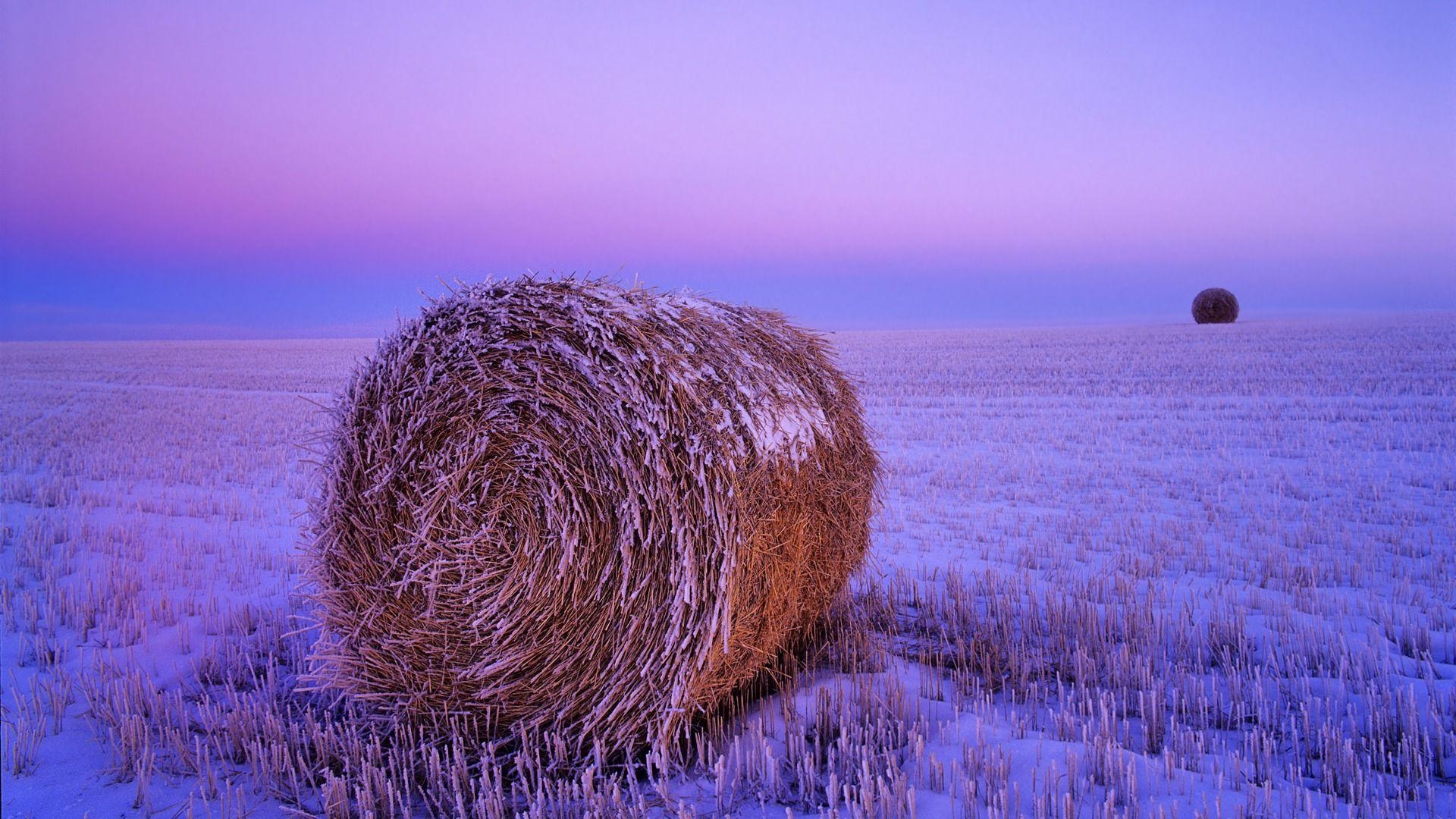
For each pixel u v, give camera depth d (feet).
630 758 12.16
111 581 21.16
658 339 12.73
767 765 11.73
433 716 13.52
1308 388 63.62
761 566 12.96
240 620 18.79
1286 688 14.43
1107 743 11.46
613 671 12.53
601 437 12.50
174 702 14.82
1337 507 29.17
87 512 31.17
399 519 13.56
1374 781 11.28
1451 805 10.64
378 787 11.59
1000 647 16.47
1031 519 28.91
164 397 76.74
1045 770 11.71
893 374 86.22
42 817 11.15
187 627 18.26
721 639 12.22
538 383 12.77
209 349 188.75
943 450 44.45
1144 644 16.39
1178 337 132.67
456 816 11.10
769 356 14.92
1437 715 12.90
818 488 14.88
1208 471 36.50
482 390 13.05
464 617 13.10
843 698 13.78
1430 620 17.70
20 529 27.96
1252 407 55.36
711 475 12.17
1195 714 13.52
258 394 78.54
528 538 12.75
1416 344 98.37
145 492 35.70
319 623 14.80
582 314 12.73
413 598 13.42
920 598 20.12
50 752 12.91
